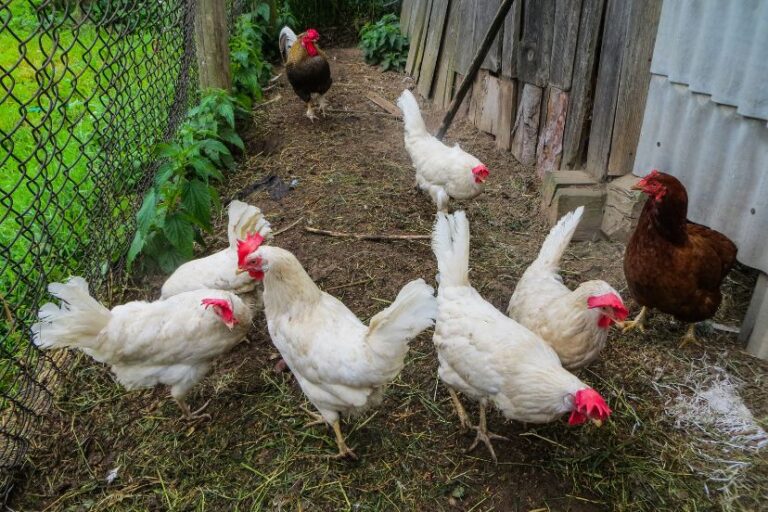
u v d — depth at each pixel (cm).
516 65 182
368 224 158
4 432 91
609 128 148
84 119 192
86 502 90
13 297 118
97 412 104
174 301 98
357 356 84
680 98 127
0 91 206
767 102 106
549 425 102
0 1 87
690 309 110
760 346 113
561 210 151
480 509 89
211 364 104
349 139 211
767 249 110
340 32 359
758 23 105
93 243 126
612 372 112
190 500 90
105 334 92
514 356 86
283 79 280
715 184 122
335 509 89
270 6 316
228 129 187
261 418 104
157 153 143
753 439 97
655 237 106
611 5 142
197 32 192
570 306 92
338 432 95
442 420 104
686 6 121
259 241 95
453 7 225
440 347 96
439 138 186
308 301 92
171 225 129
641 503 89
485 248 151
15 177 157
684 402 105
